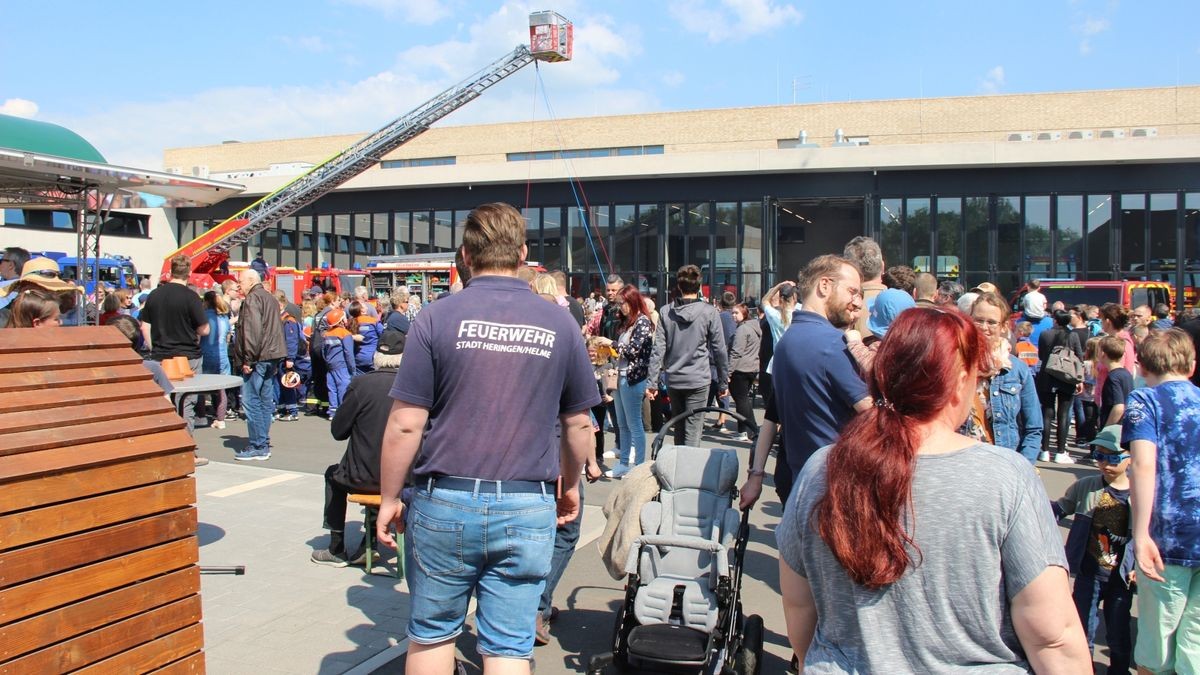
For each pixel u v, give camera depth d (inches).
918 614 68.3
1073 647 66.8
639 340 327.9
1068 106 1290.6
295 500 297.3
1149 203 901.8
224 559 231.5
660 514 174.7
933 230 954.1
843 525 68.4
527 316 118.3
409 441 115.3
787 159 968.3
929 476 68.4
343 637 179.6
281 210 933.8
